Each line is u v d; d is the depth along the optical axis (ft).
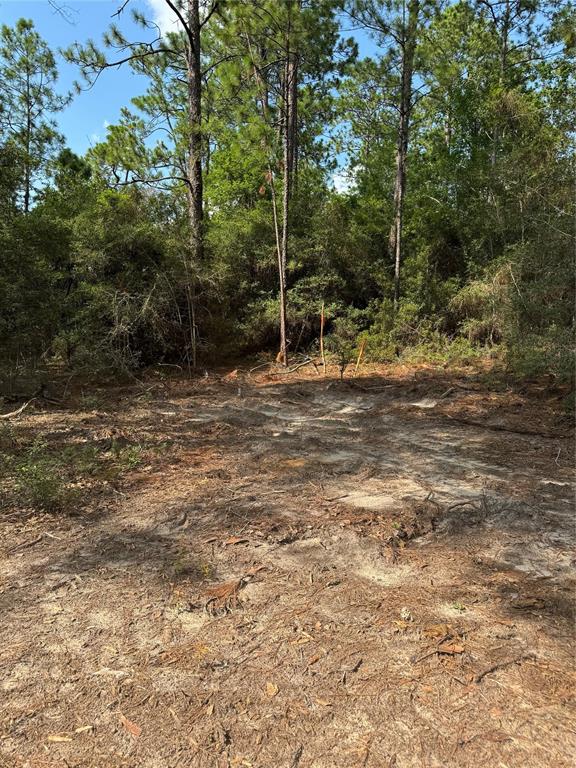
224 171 52.13
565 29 36.83
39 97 52.95
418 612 8.61
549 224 29.48
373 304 43.09
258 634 8.15
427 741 6.15
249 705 6.75
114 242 33.47
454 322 41.16
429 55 38.65
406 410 23.86
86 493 13.85
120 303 32.35
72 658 7.66
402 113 40.91
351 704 6.72
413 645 7.81
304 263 42.98
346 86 52.26
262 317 40.04
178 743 6.19
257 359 40.01
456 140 59.41
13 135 37.19
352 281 44.88
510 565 10.19
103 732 6.35
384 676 7.19
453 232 47.39
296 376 33.91
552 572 9.92
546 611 8.65
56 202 38.17
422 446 18.33
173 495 13.76
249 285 41.93
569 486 14.23
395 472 15.57
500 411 22.84
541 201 33.81
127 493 13.94
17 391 28.27
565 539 11.20
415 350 37.96
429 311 41.11
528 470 15.65
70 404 25.86
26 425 21.15
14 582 9.70
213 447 18.24
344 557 10.49
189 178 40.65
